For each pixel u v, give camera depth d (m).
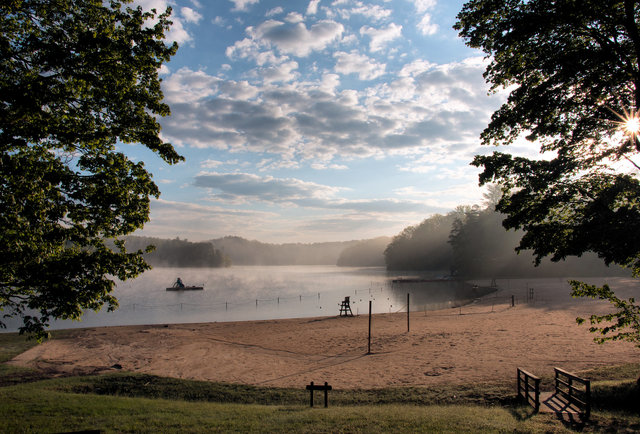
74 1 10.52
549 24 11.02
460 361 19.89
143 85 11.20
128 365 21.95
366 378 18.12
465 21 12.76
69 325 42.25
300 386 17.27
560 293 54.16
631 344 21.30
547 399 12.35
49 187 8.88
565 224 11.95
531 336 25.12
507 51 12.45
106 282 10.42
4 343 27.25
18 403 13.10
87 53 9.60
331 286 98.56
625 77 11.24
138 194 11.38
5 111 8.98
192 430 10.17
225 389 16.86
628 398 11.45
